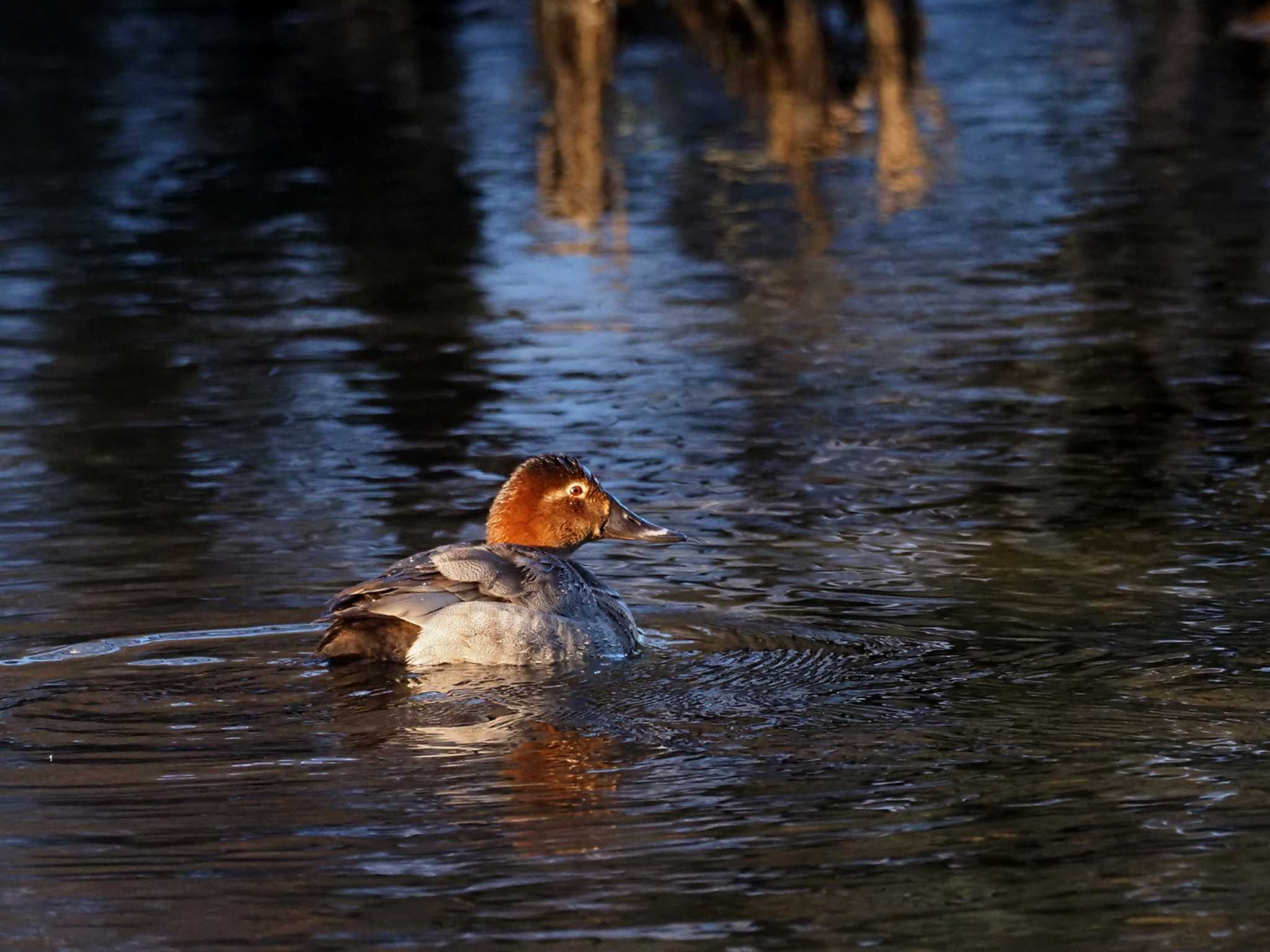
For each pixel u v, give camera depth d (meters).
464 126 30.28
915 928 6.63
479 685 9.40
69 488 13.39
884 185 25.00
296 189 26.08
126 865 7.21
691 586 11.23
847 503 12.89
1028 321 18.17
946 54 36.09
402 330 18.53
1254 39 36.19
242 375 16.94
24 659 9.73
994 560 11.49
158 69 36.88
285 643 10.03
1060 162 26.00
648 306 19.22
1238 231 21.50
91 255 22.39
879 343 17.56
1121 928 6.61
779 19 32.72
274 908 6.84
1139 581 10.95
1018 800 7.71
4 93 34.66
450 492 13.22
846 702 9.01
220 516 12.60
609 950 6.52
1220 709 8.77
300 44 39.53
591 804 7.75
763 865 7.13
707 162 27.02
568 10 33.34
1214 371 16.19
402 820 7.62
